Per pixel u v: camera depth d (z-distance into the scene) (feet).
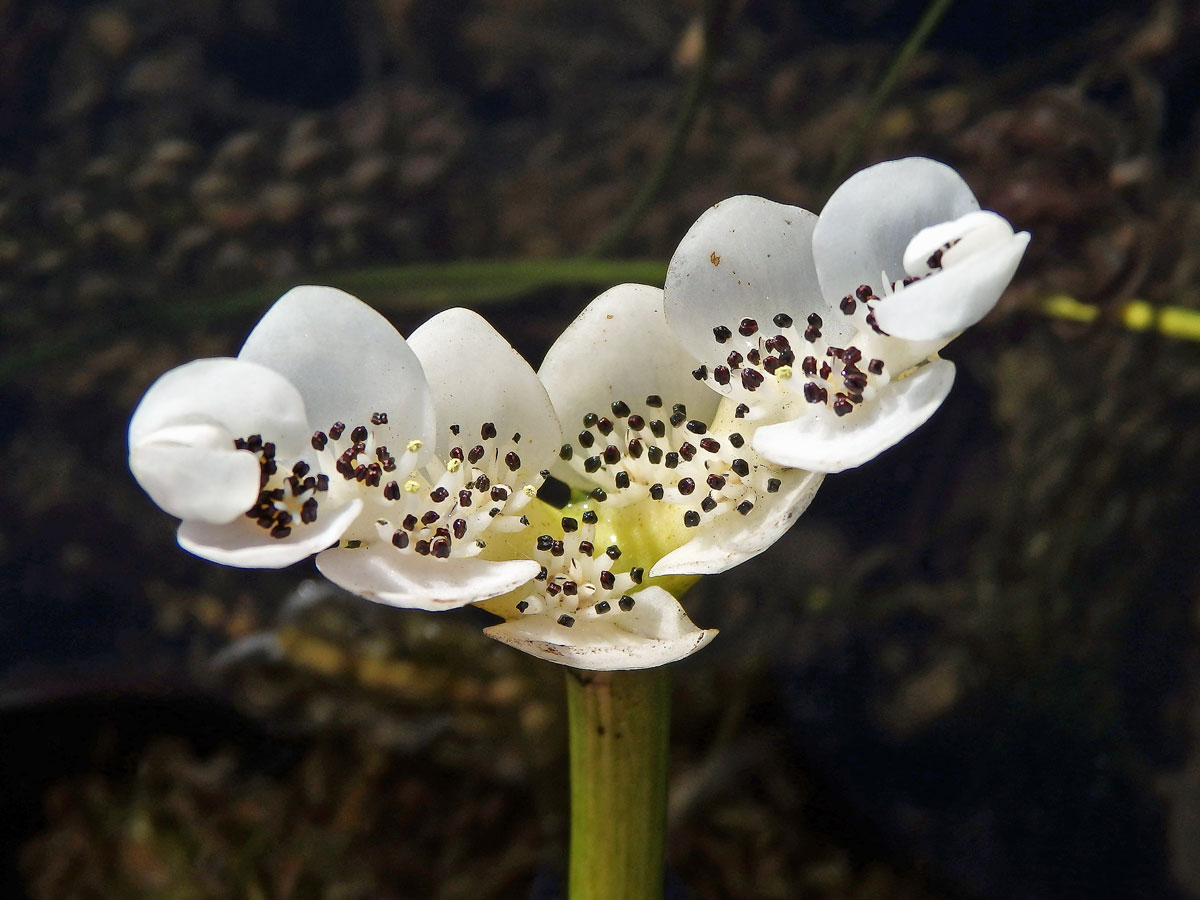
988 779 0.96
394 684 0.87
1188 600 1.01
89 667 0.94
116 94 1.47
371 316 0.56
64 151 1.40
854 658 1.03
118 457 1.22
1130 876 0.90
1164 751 0.96
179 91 1.48
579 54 1.52
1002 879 0.89
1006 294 1.07
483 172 1.39
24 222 1.26
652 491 0.59
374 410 0.56
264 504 0.55
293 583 1.06
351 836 0.79
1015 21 1.35
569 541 0.59
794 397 0.58
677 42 1.51
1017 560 1.05
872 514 1.14
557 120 1.50
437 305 1.15
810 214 0.58
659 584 0.60
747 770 0.86
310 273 1.23
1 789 0.79
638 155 1.35
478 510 0.57
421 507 0.57
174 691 0.86
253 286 1.23
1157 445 1.05
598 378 0.60
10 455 1.22
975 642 1.02
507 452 0.58
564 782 0.81
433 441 0.57
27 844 0.78
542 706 0.86
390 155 1.31
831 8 1.44
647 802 0.64
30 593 1.12
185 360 1.21
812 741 0.94
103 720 0.83
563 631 0.58
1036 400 1.11
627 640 0.58
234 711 0.85
